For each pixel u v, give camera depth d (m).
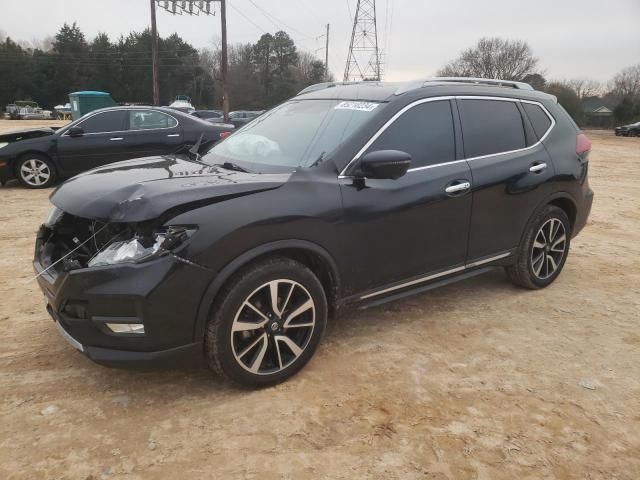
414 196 3.56
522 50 71.56
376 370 3.41
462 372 3.41
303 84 74.31
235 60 79.06
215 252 2.77
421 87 3.84
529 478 2.52
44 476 2.45
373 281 3.53
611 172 15.83
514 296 4.71
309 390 3.16
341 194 3.25
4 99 74.31
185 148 4.36
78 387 3.16
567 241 4.91
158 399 3.05
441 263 3.89
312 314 3.22
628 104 63.47
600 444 2.77
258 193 2.97
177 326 2.76
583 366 3.54
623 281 5.23
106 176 3.25
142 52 77.00
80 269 2.70
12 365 3.38
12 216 7.37
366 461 2.59
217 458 2.59
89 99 27.47
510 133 4.32
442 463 2.60
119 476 2.46
